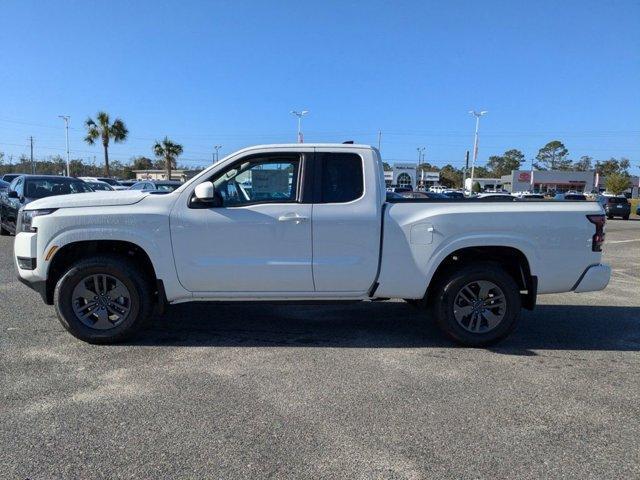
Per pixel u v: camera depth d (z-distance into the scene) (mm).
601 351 5320
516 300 5254
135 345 5191
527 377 4547
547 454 3268
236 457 3156
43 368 4527
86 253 5277
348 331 5832
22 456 3123
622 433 3562
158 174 79312
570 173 87688
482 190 79062
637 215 41219
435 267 5180
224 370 4559
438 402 3984
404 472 3027
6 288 7473
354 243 5121
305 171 5133
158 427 3506
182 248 5047
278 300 5293
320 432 3479
